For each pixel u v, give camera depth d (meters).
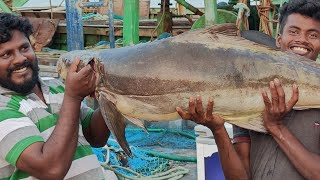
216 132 2.46
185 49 2.52
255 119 2.42
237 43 2.48
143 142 6.76
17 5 11.88
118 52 2.63
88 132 2.92
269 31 6.46
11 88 2.53
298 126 2.36
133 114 2.61
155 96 2.54
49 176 2.37
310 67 2.38
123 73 2.57
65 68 2.68
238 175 2.44
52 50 9.83
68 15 7.75
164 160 5.92
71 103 2.45
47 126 2.56
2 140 2.40
